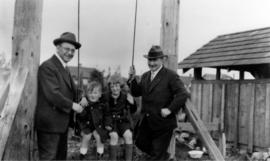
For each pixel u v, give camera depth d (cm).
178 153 755
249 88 880
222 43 1050
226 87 940
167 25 570
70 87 444
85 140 530
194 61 1038
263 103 841
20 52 442
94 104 514
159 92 482
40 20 457
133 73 532
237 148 893
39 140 436
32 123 442
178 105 466
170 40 568
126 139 515
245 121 884
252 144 859
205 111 997
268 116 826
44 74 424
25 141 437
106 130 517
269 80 830
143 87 504
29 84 438
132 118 586
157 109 481
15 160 433
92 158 559
